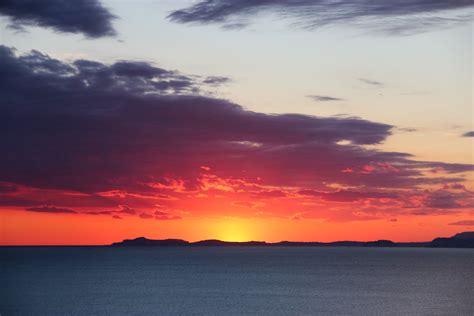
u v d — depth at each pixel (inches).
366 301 3826.3
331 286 4884.4
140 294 4222.4
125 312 3309.5
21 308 3474.4
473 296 4143.7
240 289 4601.4
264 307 3523.6
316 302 3764.8
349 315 3221.0
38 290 4510.3
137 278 5743.1
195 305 3597.4
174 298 3978.8
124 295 4141.2
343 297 4045.3
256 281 5408.5
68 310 3395.7
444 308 3496.6
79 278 5743.1
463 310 3435.0
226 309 3422.7
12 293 4279.0
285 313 3284.9
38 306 3563.0
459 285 5014.8
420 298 3988.7
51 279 5615.2
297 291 4461.1
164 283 5182.1
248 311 3361.2
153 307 3516.2
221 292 4357.8
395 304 3678.6
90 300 3843.5
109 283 5128.0
